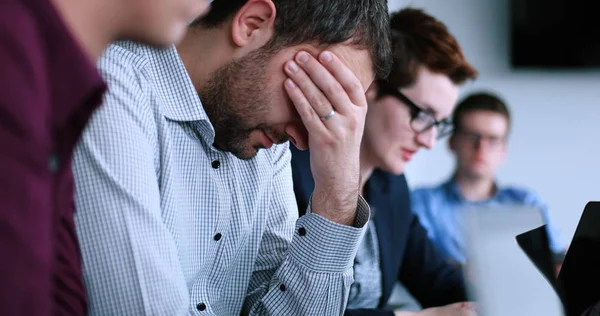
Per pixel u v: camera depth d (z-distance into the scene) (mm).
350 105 1019
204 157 1050
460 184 2426
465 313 1277
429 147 1531
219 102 976
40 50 460
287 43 946
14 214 425
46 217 448
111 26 544
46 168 452
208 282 1112
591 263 794
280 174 1210
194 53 976
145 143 901
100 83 532
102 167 841
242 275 1167
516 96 3424
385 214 1579
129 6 541
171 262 873
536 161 3430
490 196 2424
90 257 833
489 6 3385
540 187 3436
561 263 872
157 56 979
